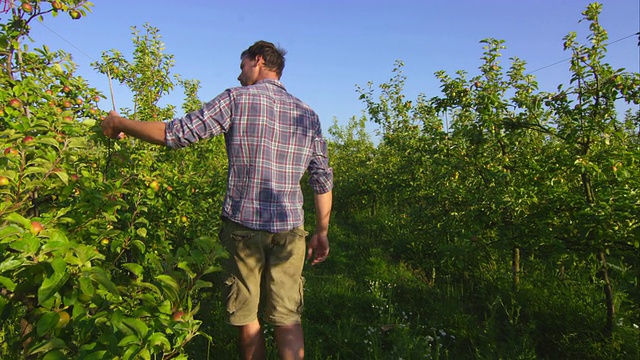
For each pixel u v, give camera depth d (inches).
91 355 40.8
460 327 127.0
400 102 291.3
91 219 64.2
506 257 170.9
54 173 60.9
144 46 178.9
